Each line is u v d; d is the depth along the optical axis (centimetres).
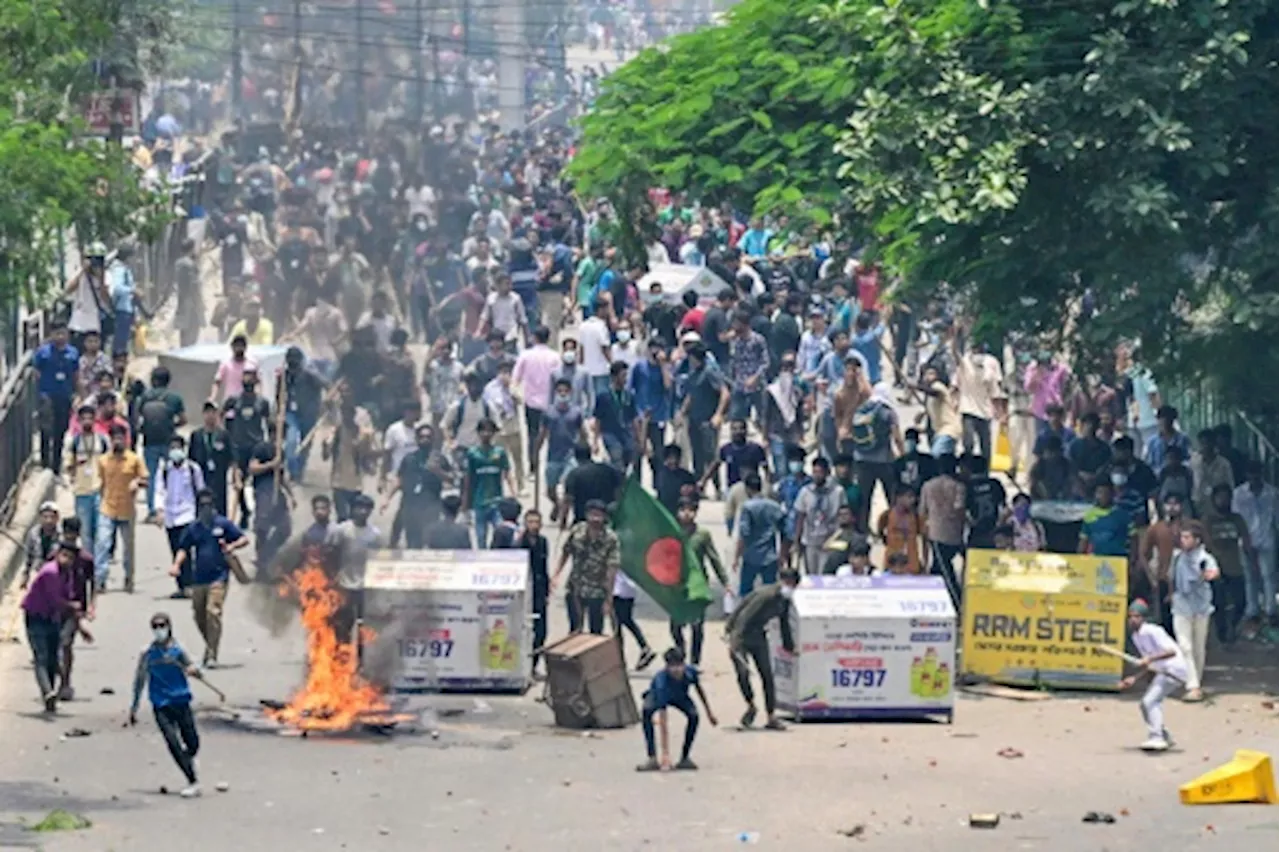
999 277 5234
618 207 5928
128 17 5512
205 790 4069
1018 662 4984
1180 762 4362
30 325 6600
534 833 3800
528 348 6406
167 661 4025
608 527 4881
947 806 4009
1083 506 5378
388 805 3981
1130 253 5131
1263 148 5181
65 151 4300
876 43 5278
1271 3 5016
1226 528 5359
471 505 5562
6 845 3691
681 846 3722
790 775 4225
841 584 4694
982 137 5078
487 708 4756
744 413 6444
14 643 5109
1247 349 5288
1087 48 5134
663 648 5231
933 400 6594
